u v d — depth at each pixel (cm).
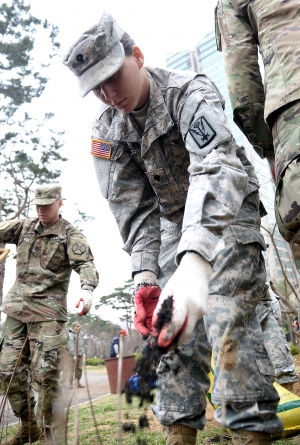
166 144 206
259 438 166
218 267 183
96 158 229
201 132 174
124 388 127
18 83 1778
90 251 375
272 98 179
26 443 366
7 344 356
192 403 197
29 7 1791
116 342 727
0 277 1530
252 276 188
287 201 169
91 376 1332
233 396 167
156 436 346
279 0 193
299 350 981
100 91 193
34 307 356
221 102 198
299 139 165
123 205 226
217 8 230
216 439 313
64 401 218
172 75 200
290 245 179
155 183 213
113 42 185
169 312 117
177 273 129
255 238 191
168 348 117
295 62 177
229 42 217
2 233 381
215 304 179
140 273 213
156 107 199
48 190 372
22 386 352
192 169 161
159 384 202
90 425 444
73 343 386
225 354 170
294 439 288
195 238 136
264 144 222
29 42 1764
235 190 156
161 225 241
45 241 372
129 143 215
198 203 146
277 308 476
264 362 177
